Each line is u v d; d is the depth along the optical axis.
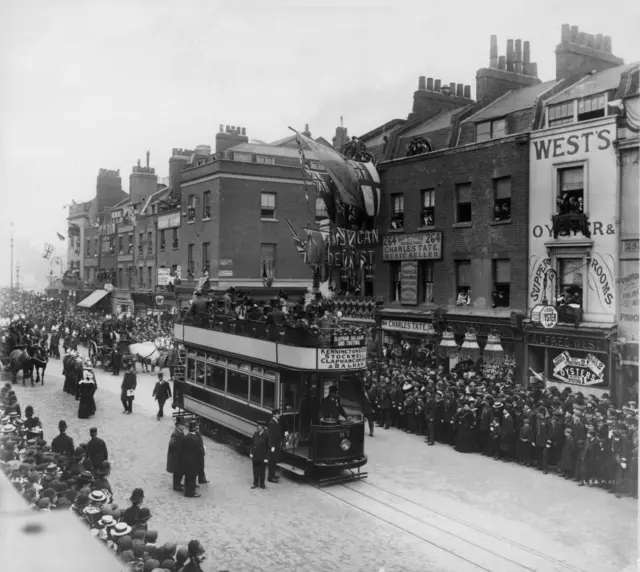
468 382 22.33
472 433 19.00
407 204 29.44
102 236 47.09
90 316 42.41
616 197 21.09
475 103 28.73
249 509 13.99
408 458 18.38
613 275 21.19
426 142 29.12
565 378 22.56
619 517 13.51
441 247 27.53
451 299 27.34
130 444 19.19
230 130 41.19
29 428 15.09
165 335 36.41
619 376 20.70
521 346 23.97
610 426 15.73
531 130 24.03
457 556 11.49
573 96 23.22
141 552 8.19
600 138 21.55
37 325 37.91
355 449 16.14
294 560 11.28
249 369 18.52
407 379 22.23
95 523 9.07
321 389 16.11
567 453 16.25
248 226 39.38
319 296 26.72
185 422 20.12
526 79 30.19
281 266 40.41
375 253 31.25
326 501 14.59
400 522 13.23
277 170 40.16
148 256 45.97
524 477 16.55
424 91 32.88
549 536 12.45
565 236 22.58
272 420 16.02
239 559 11.28
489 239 25.53
